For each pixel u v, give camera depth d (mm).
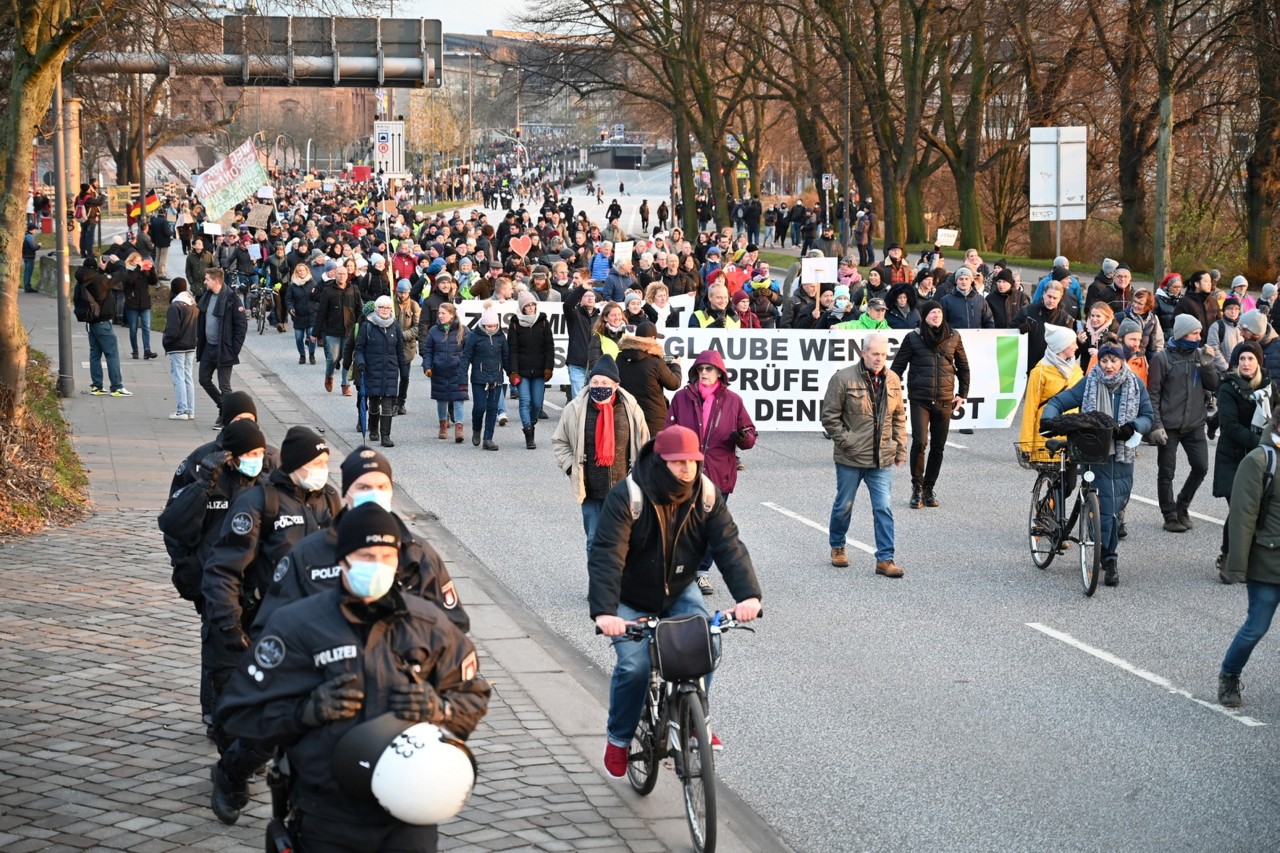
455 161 182500
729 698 10352
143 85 62094
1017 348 22906
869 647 11672
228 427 7934
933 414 17453
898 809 8258
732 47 64125
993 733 9602
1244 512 9789
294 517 7320
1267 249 47750
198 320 22562
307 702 5145
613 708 8062
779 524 16750
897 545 15609
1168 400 15969
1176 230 48875
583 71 64125
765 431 24188
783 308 26969
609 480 12562
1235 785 8656
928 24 56344
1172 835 7895
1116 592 13539
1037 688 10578
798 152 102000
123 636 10836
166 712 9078
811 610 12867
